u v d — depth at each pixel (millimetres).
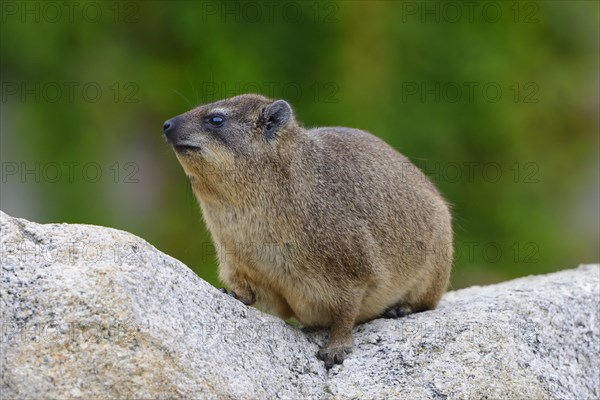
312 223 15211
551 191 38438
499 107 36562
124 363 11492
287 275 15203
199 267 30562
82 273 11922
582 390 14766
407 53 36594
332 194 15531
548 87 37906
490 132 36812
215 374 12055
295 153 15539
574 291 16312
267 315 13898
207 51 35219
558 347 15023
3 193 34281
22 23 35531
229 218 15430
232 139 15375
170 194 35406
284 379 13180
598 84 39938
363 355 14312
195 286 13078
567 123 39375
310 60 36062
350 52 35938
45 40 35688
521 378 13758
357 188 15812
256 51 35719
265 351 13328
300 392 13117
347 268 15203
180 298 12664
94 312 11633
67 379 11273
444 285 17000
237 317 13328
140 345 11656
